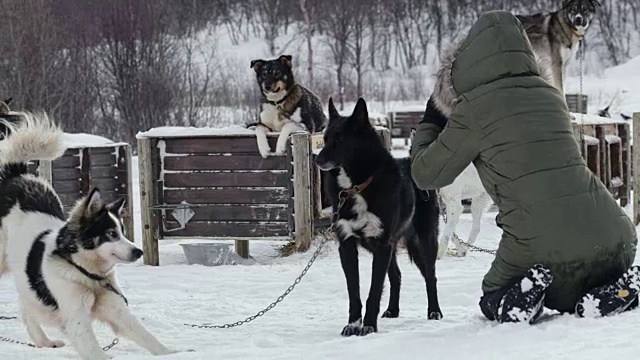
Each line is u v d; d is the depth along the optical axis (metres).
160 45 25.39
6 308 7.21
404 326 6.18
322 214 10.44
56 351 5.54
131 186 11.04
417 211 6.60
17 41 22.69
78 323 5.14
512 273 5.25
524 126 5.20
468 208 13.55
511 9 51.84
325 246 10.19
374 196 6.03
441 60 5.94
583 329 4.72
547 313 5.49
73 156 10.80
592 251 5.09
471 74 5.39
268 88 10.27
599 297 5.05
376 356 4.59
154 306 7.17
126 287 8.37
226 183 10.06
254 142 9.98
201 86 29.77
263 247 11.05
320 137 10.54
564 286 5.16
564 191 5.12
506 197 5.24
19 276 5.47
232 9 52.84
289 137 9.92
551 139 5.21
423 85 40.03
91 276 5.18
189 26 37.69
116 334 5.36
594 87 38.91
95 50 25.11
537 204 5.10
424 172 5.57
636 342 4.34
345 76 38.59
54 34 23.80
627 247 5.28
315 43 46.16
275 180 9.98
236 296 7.78
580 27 14.46
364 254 10.00
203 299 7.57
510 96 5.26
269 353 4.91
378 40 49.91
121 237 5.22
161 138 10.14
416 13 52.38
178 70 26.53
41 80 23.06
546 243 5.08
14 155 6.04
